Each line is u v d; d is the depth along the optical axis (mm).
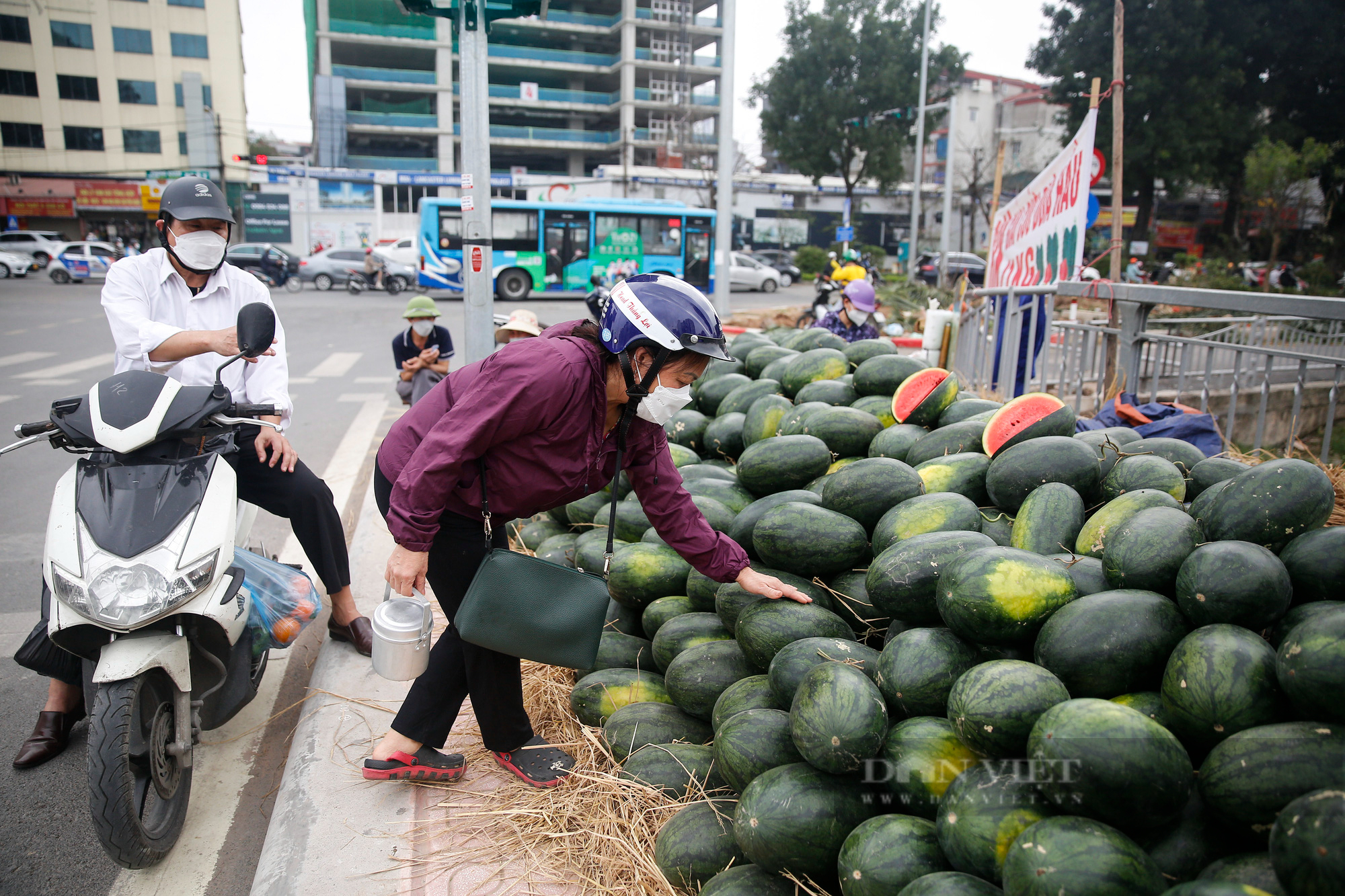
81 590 2930
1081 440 3822
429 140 67125
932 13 49281
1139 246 38688
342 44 63062
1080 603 2516
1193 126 36719
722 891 2486
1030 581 2607
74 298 28641
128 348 3736
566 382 2654
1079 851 1881
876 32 48156
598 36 69750
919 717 2596
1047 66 40062
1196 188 56438
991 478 3730
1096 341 7406
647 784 3104
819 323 9617
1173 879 2018
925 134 51188
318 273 34375
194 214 3672
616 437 2939
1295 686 2012
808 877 2463
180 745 3180
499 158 70375
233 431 3525
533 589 2906
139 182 53438
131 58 52938
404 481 2715
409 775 3328
